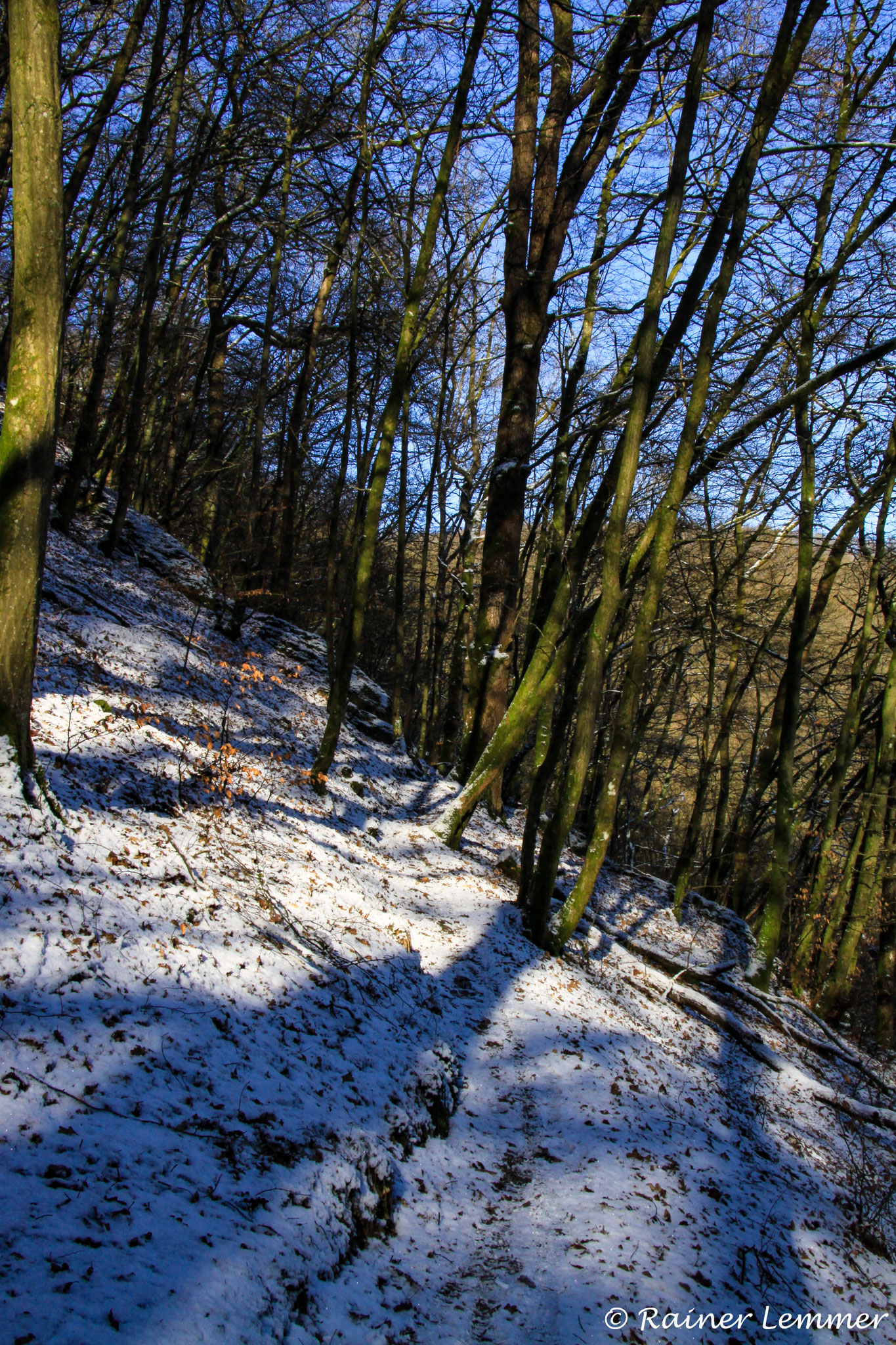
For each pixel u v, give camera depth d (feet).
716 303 29.76
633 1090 22.41
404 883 33.76
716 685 84.43
